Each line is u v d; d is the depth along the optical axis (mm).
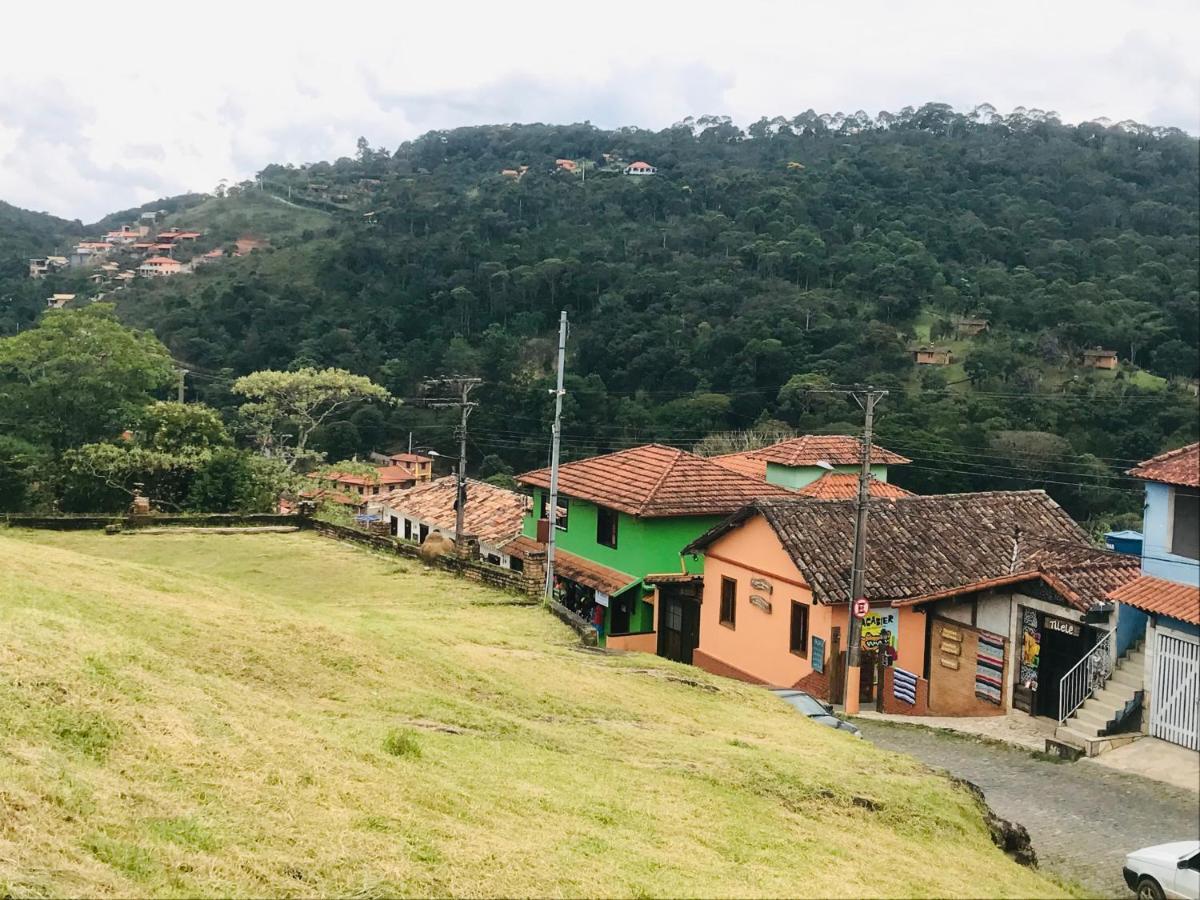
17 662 9141
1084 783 18547
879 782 13680
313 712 11320
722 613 28875
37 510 39156
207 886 6637
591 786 10805
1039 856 15164
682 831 10062
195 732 9070
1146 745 19969
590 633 21609
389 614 21312
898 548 25844
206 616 14086
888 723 22984
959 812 13594
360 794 8836
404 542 30219
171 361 53219
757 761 13258
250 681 11922
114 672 9766
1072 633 21906
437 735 11445
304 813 8148
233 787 8234
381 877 7359
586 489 32719
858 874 10070
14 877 5941
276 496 41781
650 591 30406
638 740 13438
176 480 40438
